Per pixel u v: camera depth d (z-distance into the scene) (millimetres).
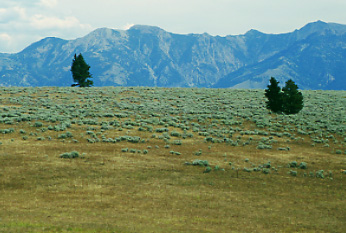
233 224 19938
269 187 28109
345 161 37125
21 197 22469
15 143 35469
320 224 20859
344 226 20750
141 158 33969
